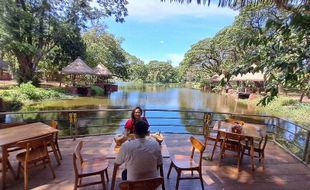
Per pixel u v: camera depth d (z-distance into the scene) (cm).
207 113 622
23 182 364
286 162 486
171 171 414
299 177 417
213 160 476
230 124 508
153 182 234
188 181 384
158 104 1988
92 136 610
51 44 2452
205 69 4575
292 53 177
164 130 1052
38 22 2086
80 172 318
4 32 1728
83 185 316
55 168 416
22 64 2281
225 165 454
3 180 343
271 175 421
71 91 2345
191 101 2317
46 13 2061
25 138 352
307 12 172
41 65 3011
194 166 348
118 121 1190
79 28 2236
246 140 448
